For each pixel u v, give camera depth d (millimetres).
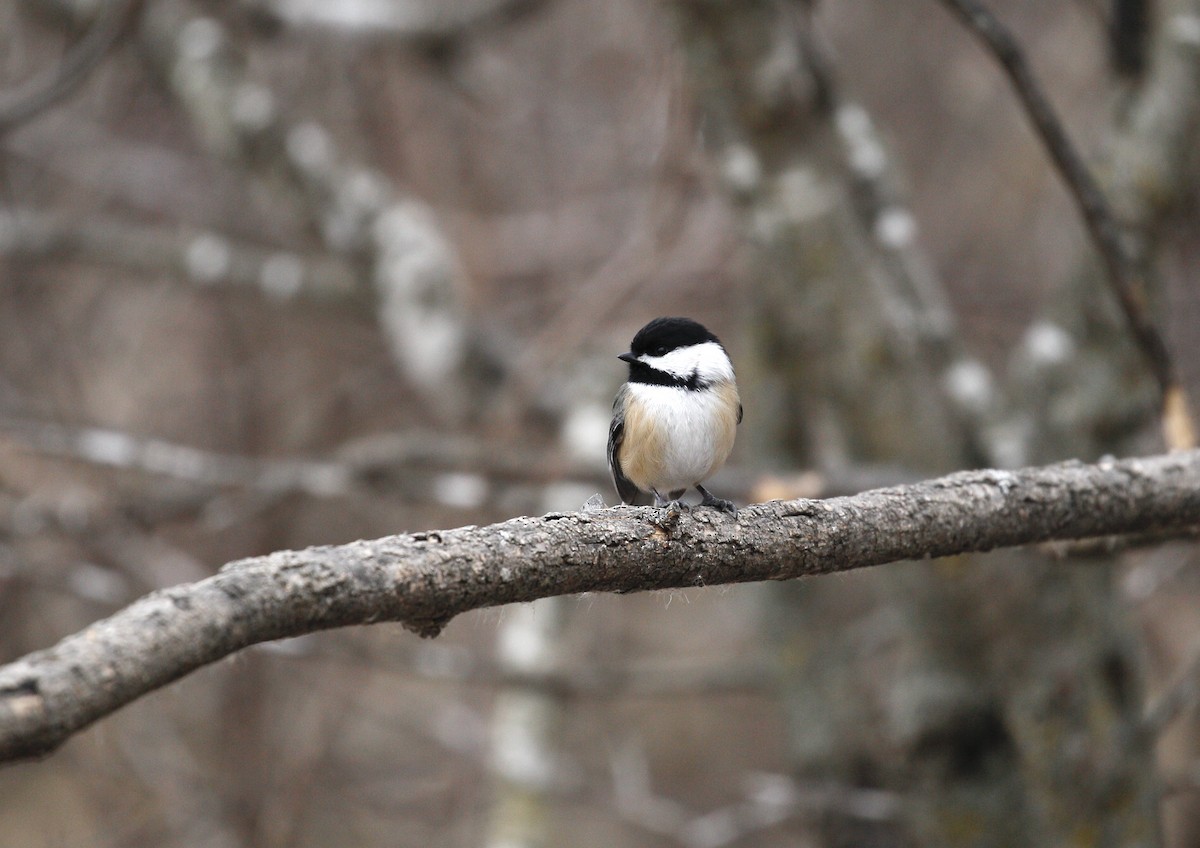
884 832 10719
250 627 3201
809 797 10312
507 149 17156
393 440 12070
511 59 17453
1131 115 9172
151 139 16234
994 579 8523
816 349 9453
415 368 12266
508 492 11055
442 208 15336
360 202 12648
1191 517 5469
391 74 14961
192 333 15602
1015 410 9383
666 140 10297
